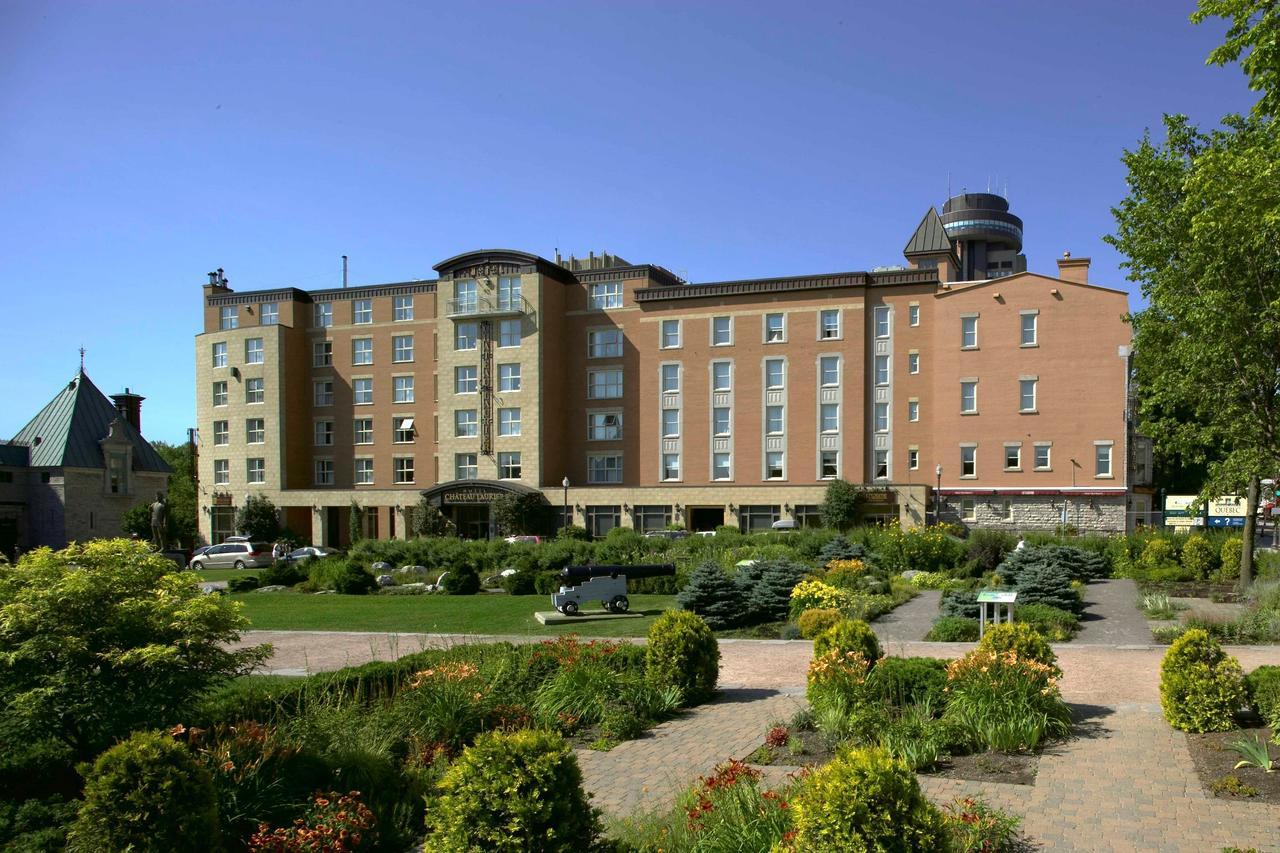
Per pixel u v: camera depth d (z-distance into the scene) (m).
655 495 56.25
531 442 59.25
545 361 60.12
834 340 54.97
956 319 51.69
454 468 61.84
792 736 10.91
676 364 58.91
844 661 11.51
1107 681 14.01
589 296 61.97
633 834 7.55
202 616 8.84
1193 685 10.71
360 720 10.20
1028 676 10.77
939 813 6.18
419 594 32.03
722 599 21.78
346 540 64.81
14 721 8.58
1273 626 17.52
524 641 18.69
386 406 65.75
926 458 52.69
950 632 18.50
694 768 10.02
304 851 7.29
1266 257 17.28
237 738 8.51
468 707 11.20
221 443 67.50
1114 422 48.16
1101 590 25.36
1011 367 50.28
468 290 62.12
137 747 6.62
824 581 25.44
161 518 50.12
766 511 54.03
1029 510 49.41
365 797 8.67
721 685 14.80
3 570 8.67
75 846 6.55
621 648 14.20
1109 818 8.02
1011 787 8.93
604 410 60.97
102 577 8.69
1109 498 47.88
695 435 58.12
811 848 5.91
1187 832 7.66
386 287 66.19
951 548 31.72
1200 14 13.76
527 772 6.60
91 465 59.56
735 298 57.56
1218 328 18.98
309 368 68.31
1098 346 48.72
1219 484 22.48
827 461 54.84
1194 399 22.75
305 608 28.17
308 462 67.88
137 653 8.27
